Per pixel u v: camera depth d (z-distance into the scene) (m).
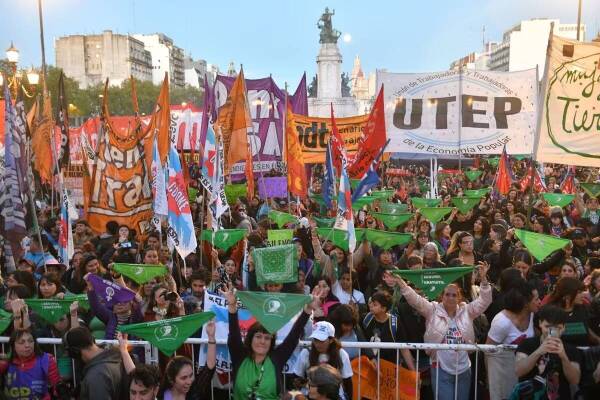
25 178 8.01
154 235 10.52
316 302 5.51
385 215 12.37
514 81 15.12
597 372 4.99
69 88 81.44
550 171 28.89
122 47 138.00
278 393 5.33
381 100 11.65
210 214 10.20
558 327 5.02
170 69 164.38
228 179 17.77
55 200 16.34
